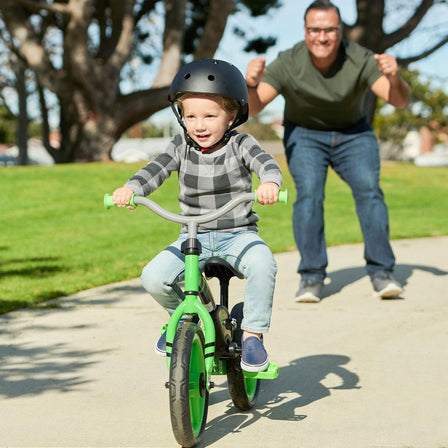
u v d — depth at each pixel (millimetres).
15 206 14875
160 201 15758
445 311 6172
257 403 3998
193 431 3203
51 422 3699
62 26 29156
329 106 6371
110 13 28141
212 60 3473
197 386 3299
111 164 21078
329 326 5695
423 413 3770
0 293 7035
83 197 16156
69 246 10352
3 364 4766
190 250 3270
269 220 13656
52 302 6684
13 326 5793
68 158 28141
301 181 6691
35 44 23953
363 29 20703
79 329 5680
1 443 3414
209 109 3428
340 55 6234
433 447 3301
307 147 6688
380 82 6156
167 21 24891
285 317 6016
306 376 4453
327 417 3738
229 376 3678
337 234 11570
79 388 4250
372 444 3344
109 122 24516
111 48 26797
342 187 18969
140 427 3619
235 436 3482
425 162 92750
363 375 4453
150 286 3473
